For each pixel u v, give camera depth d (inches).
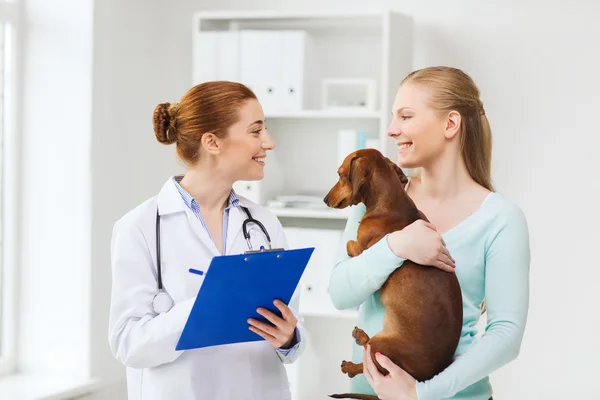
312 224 131.6
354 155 57.3
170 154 139.0
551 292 121.1
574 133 119.8
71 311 119.0
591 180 119.3
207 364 62.6
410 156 56.4
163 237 63.6
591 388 119.6
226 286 53.6
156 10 136.3
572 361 120.4
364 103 127.0
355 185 56.2
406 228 53.2
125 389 126.3
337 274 56.6
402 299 53.2
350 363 56.8
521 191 122.1
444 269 53.1
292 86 120.9
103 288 121.0
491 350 52.6
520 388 122.6
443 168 56.6
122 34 124.5
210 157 63.9
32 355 121.9
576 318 120.1
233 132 62.8
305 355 133.9
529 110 121.4
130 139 127.6
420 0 125.9
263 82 122.0
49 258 120.6
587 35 118.9
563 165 120.3
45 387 113.6
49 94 119.8
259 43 121.9
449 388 52.2
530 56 121.2
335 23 125.3
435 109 55.4
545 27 120.4
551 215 121.0
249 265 53.2
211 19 128.0
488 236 54.8
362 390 57.3
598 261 119.1
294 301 69.3
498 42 122.6
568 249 120.4
